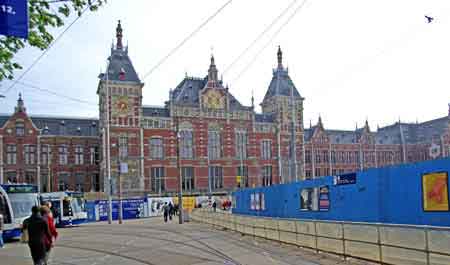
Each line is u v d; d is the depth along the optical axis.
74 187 69.00
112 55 65.94
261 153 74.38
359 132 93.12
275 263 14.38
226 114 72.12
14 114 66.62
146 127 66.06
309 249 16.97
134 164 64.25
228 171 71.06
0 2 7.77
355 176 20.22
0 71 10.20
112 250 20.48
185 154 68.44
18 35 7.93
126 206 55.88
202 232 27.84
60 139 69.19
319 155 86.00
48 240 11.95
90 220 53.28
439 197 15.19
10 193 27.70
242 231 25.48
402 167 17.09
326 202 22.80
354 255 13.97
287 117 77.00
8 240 27.38
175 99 69.62
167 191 66.00
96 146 71.12
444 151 90.25
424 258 10.95
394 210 17.44
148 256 17.89
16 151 66.12
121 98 64.50
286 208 27.66
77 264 16.62
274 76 79.38
